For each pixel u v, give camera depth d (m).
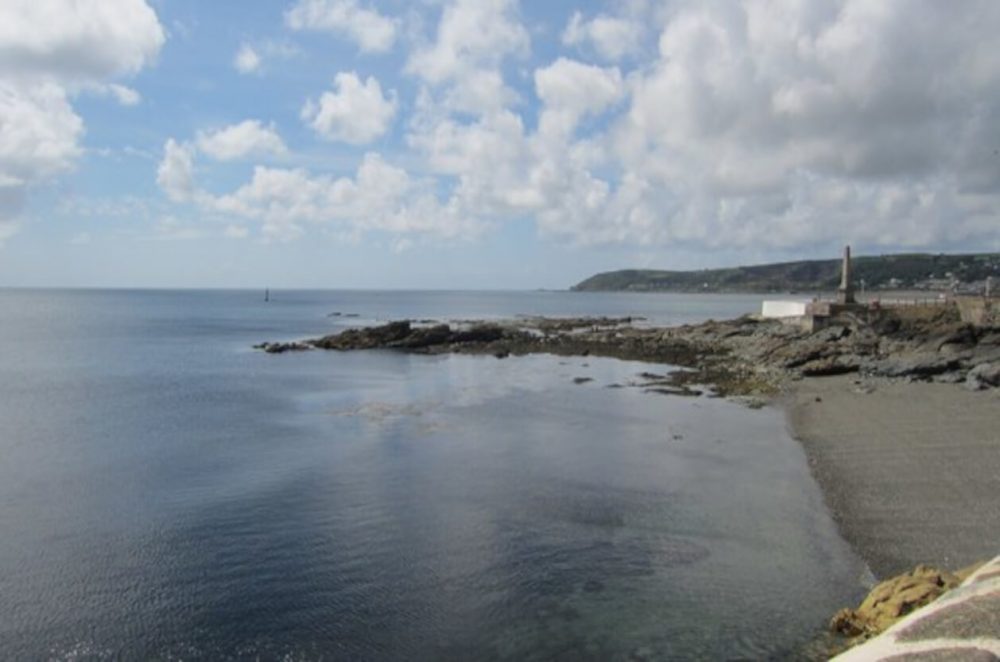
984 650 6.22
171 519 18.34
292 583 14.48
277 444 26.84
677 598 13.45
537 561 15.38
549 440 27.06
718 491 19.98
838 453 23.25
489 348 65.44
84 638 12.31
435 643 12.10
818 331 54.00
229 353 63.84
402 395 38.91
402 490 20.69
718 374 44.44
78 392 40.69
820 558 14.97
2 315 138.38
